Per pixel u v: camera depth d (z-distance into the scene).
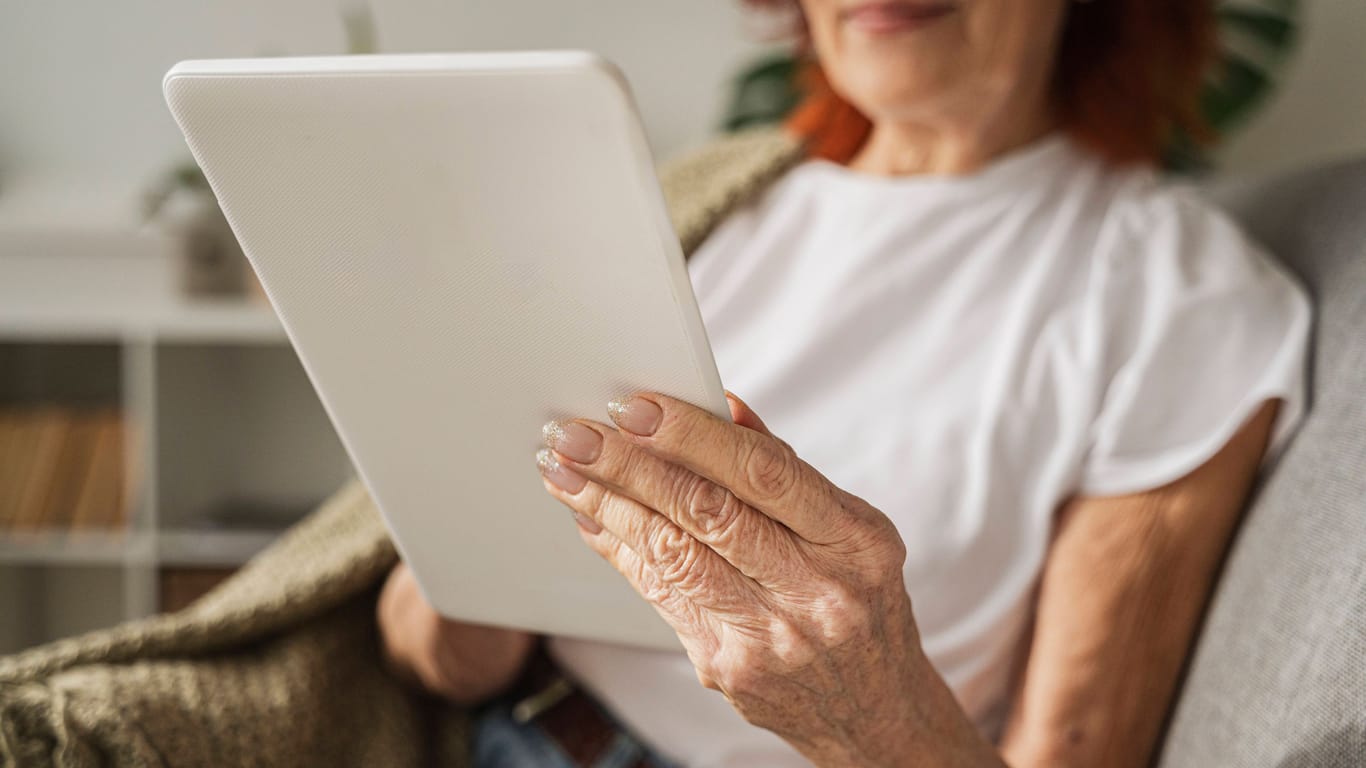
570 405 0.53
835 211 0.97
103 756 0.74
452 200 0.46
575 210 0.44
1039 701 0.78
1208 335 0.82
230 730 0.80
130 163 2.18
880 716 0.59
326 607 0.89
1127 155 0.94
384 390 0.57
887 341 0.90
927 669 0.61
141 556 1.95
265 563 0.95
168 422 1.96
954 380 0.86
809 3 0.92
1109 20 0.94
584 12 2.11
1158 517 0.79
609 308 0.48
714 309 0.97
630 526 0.54
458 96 0.42
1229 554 0.79
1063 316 0.87
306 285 0.52
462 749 0.94
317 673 0.87
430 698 0.97
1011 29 0.86
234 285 1.99
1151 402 0.81
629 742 0.86
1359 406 0.71
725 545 0.51
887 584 0.53
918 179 0.95
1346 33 1.78
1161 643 0.79
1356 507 0.65
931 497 0.82
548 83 0.41
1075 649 0.78
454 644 0.87
